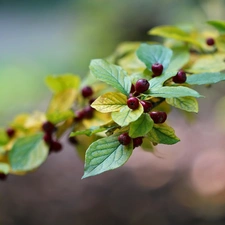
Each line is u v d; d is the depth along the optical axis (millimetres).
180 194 2078
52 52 3615
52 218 1971
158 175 2223
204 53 731
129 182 2182
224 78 626
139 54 659
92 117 711
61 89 756
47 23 4551
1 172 732
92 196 2094
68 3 4328
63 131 718
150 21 2506
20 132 767
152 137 597
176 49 713
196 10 1842
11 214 1979
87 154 588
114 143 594
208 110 2545
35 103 2857
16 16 4883
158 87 601
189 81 631
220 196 2006
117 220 1972
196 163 2258
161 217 1958
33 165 718
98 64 620
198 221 1904
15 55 3688
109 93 601
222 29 712
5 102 2818
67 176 2223
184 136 2488
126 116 582
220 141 2371
